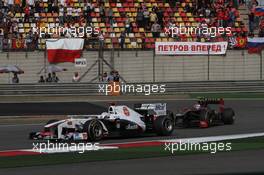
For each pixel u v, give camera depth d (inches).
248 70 3745.1
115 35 3732.8
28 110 2524.6
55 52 3403.1
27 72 3371.1
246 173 1103.0
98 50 3481.8
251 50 3747.5
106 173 1105.4
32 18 3663.9
